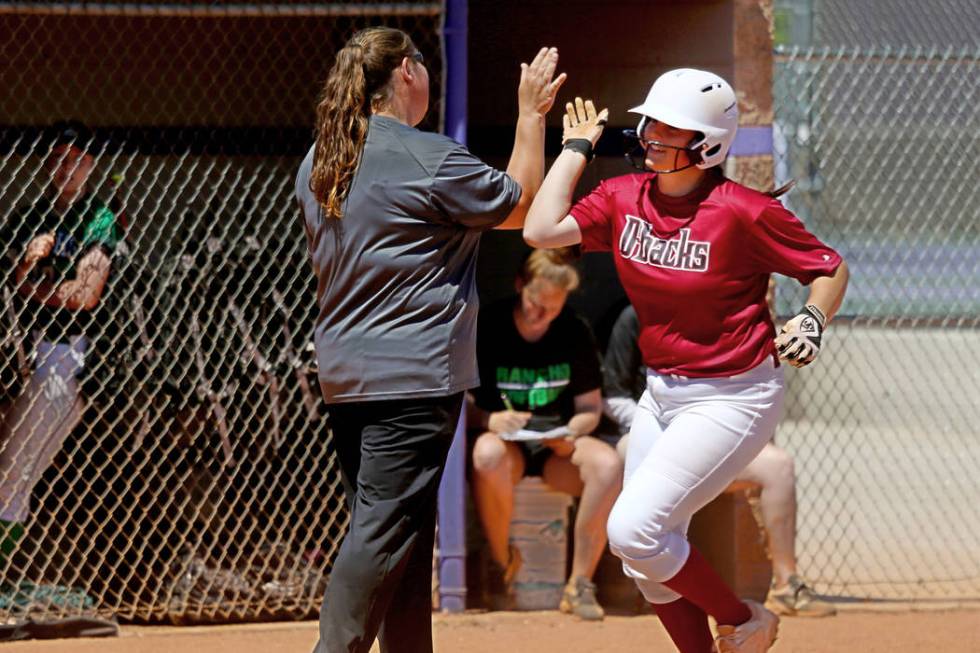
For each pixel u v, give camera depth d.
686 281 12.85
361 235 12.36
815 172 27.05
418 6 18.62
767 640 13.86
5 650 17.48
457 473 19.25
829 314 12.66
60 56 25.77
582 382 19.69
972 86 24.16
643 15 21.80
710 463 13.03
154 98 25.80
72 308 19.09
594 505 19.11
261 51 25.91
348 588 12.33
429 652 13.28
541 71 12.98
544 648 17.47
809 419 38.38
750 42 20.11
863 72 24.45
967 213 27.30
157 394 19.89
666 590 13.93
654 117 12.76
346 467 13.12
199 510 19.75
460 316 12.59
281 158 25.41
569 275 19.06
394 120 12.62
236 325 20.02
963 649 17.25
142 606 19.17
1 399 19.08
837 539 25.05
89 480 19.80
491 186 12.38
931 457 33.03
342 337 12.53
